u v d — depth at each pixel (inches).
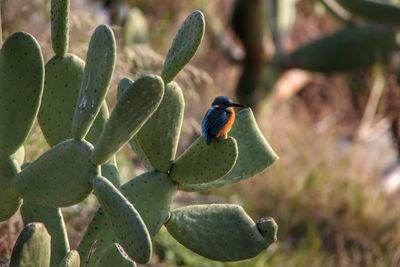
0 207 256.7
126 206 227.1
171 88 260.7
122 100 226.1
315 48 663.8
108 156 235.8
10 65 248.4
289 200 572.4
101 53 237.8
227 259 264.7
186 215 265.6
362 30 652.1
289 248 540.4
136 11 584.1
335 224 563.8
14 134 251.9
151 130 261.0
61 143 241.6
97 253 263.3
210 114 257.4
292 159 619.8
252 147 276.5
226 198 547.8
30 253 232.4
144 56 473.1
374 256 553.0
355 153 646.5
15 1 446.9
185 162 261.1
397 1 644.7
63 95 264.2
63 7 256.5
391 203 612.7
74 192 240.2
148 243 223.6
